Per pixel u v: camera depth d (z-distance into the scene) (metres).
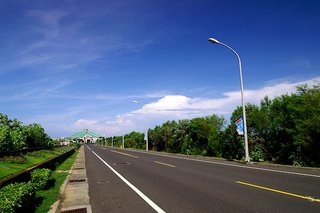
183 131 43.53
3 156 16.44
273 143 24.02
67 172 19.14
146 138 54.06
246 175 14.34
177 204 8.59
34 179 11.80
